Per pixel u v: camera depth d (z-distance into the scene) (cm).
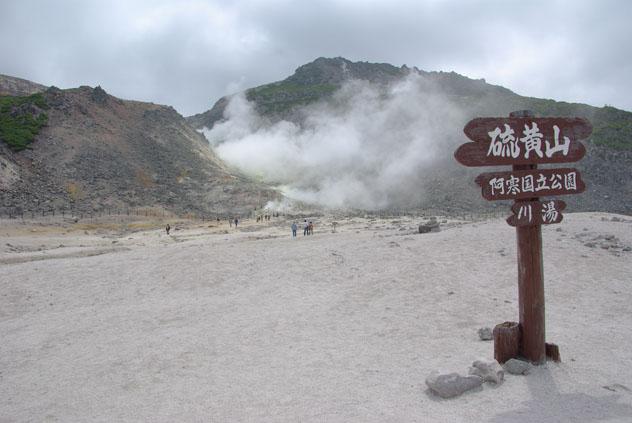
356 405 826
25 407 970
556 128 957
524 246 944
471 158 914
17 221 6372
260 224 7256
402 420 750
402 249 2234
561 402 780
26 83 17388
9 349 1402
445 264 1908
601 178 11844
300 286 1891
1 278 2280
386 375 969
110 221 7325
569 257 1844
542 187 941
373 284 1767
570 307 1382
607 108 15625
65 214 7412
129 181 9775
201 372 1083
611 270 1678
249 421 798
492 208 10738
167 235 5775
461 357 1041
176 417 846
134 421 847
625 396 796
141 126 12556
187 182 10656
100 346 1361
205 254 2467
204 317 1587
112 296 1988
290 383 965
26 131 9862
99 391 1023
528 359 941
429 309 1450
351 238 3052
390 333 1269
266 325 1418
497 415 748
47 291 2092
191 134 14175
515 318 1320
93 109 12062
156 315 1650
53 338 1481
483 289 1600
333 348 1181
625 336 1107
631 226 2412
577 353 1004
